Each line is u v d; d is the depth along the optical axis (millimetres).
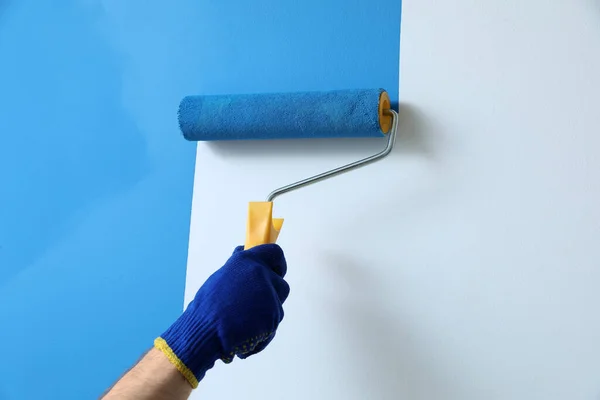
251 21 1008
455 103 901
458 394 855
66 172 1059
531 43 886
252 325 728
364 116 838
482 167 882
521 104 880
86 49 1078
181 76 1029
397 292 893
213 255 972
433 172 897
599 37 864
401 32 939
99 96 1062
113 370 990
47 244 1048
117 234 1021
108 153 1046
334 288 917
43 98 1086
